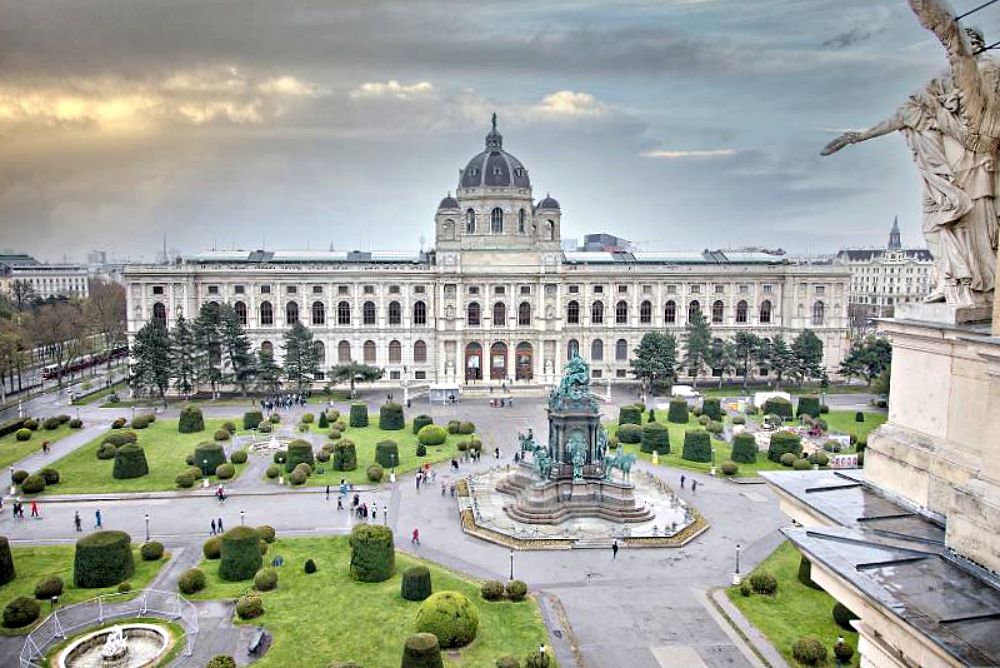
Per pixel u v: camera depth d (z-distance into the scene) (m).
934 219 21.77
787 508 26.23
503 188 164.38
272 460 99.56
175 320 153.62
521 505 79.12
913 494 22.45
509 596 59.75
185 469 94.75
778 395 127.75
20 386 149.88
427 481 91.50
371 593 60.38
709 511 81.81
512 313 161.12
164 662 49.28
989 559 18.08
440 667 46.59
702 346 151.62
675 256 178.12
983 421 19.64
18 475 87.50
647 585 62.97
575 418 81.94
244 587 61.38
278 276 156.50
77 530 74.38
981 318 20.78
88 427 117.44
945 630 16.66
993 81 19.95
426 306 161.50
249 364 143.75
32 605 55.06
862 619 20.31
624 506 78.50
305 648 51.69
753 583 61.41
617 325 164.88
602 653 51.78
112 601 58.00
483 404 140.75
